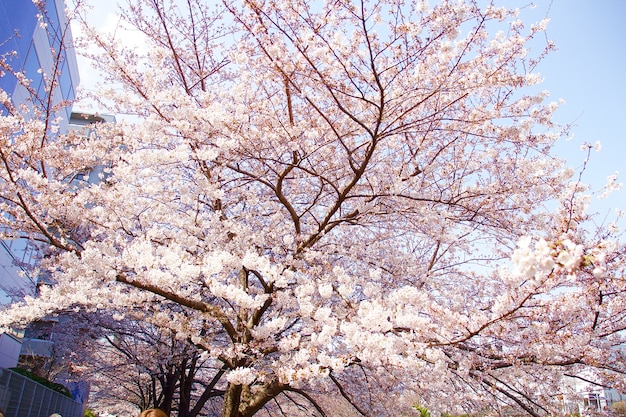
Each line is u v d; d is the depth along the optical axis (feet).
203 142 17.87
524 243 7.36
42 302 15.38
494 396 18.62
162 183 18.85
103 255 15.01
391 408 22.40
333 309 18.83
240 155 18.24
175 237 17.65
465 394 19.74
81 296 15.56
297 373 12.78
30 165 17.22
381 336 12.09
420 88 16.88
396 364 12.73
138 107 19.77
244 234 19.11
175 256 14.08
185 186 17.75
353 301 19.06
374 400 23.93
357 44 16.34
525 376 16.88
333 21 16.12
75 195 17.67
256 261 13.79
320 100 20.66
